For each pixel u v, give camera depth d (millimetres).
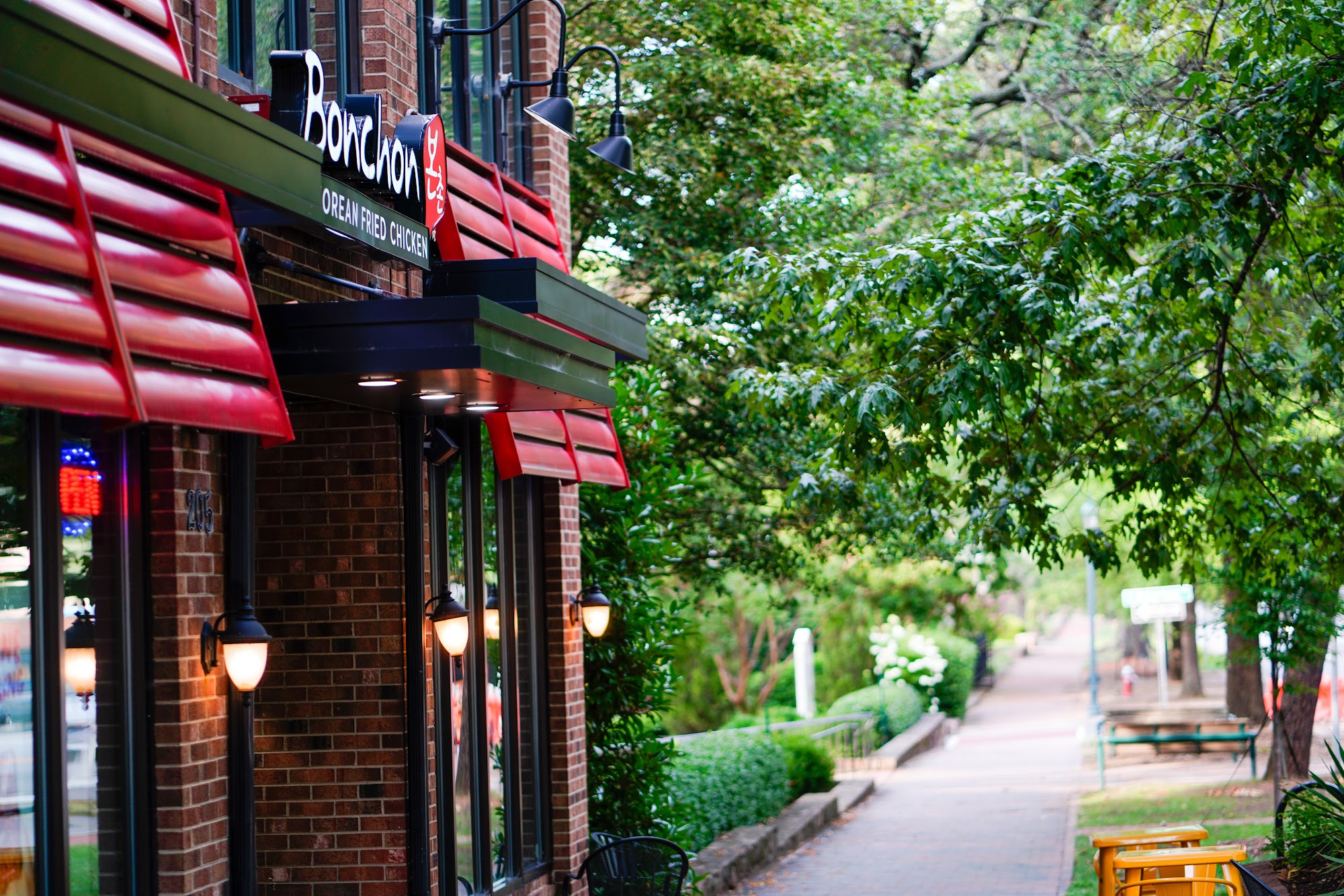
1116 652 63812
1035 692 46031
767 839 15789
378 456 8539
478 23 11031
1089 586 32062
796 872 15133
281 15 7941
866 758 25969
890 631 34969
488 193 10039
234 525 6637
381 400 8000
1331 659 22312
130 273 5016
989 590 39031
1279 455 11672
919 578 31406
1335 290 11000
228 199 6332
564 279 8727
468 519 9797
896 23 20391
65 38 4477
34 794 5441
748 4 15984
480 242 9555
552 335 7770
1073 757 25969
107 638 5953
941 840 16875
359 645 8445
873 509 16359
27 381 4230
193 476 6312
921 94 20406
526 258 8414
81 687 5762
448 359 6789
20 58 4273
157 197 5445
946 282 9164
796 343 15773
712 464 17188
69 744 5664
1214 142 9180
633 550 13172
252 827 6562
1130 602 24703
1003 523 11000
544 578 11312
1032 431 10977
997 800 20391
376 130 7512
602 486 13266
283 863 8375
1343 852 8523
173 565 6145
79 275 4656
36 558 5520
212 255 5711
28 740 5422
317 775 8398
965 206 16266
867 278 9383
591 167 16250
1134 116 12492
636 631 12945
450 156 9672
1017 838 16594
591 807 12750
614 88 16438
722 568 18031
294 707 8445
